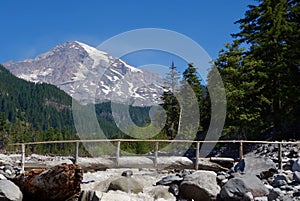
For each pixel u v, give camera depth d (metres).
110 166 13.39
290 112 23.70
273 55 24.03
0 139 53.16
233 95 22.88
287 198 7.50
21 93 143.62
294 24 24.28
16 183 7.54
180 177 9.53
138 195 8.93
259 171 9.66
